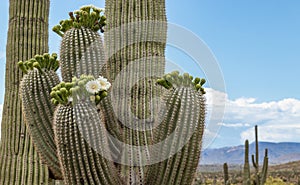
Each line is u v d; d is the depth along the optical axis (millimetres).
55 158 3117
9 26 5957
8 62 5840
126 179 2885
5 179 5473
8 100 5699
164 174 2646
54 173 3176
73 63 3104
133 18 3131
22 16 5910
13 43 5836
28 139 5512
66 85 2641
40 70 3197
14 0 5969
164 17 3240
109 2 3262
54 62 3318
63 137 2561
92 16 3205
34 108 3121
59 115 2598
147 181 2785
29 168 5395
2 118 5797
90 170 2572
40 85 3148
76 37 3129
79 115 2557
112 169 2730
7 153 5555
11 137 5539
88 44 3127
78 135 2551
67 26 3244
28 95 3125
